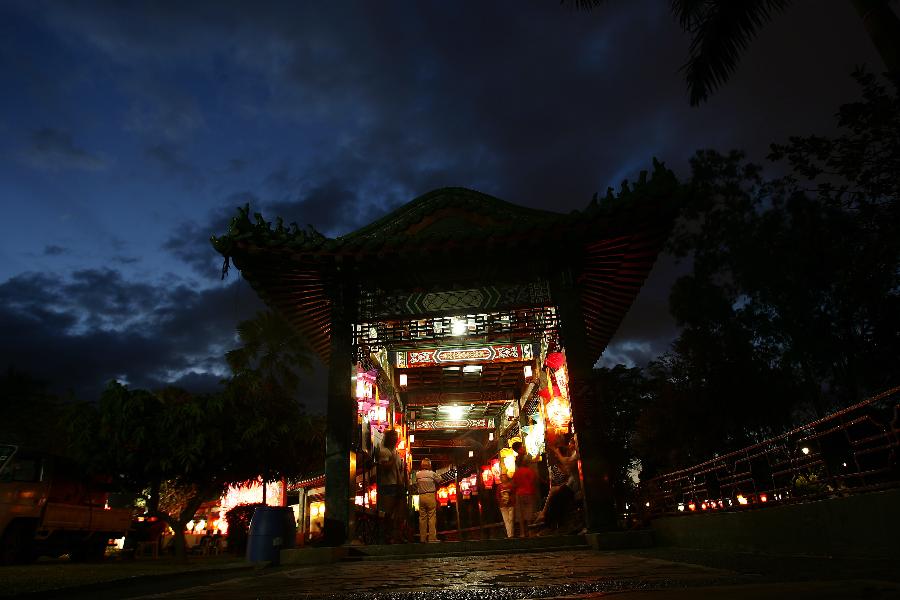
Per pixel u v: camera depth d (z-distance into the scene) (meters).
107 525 14.73
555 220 9.56
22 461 12.28
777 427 23.47
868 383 19.47
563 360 10.99
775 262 21.73
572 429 10.34
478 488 19.36
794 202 19.09
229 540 19.08
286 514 9.30
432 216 10.75
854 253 16.73
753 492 6.40
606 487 8.90
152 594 4.88
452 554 8.78
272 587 4.90
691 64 9.77
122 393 13.91
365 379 10.88
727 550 6.68
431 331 10.34
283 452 15.66
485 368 15.72
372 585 4.74
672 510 8.73
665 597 2.74
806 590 2.70
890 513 4.22
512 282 10.27
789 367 23.11
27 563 12.20
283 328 24.58
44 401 27.50
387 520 12.73
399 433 16.83
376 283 10.48
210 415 14.06
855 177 11.45
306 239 9.80
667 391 23.89
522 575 4.92
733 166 26.39
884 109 10.39
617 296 11.47
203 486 14.67
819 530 5.08
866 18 9.32
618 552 7.52
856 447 4.77
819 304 20.28
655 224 9.47
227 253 9.66
